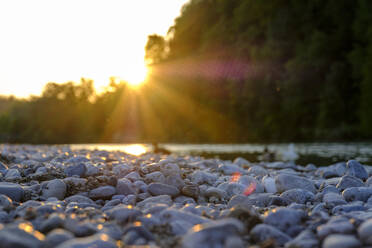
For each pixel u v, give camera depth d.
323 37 32.59
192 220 3.02
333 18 34.56
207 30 48.31
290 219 3.02
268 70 36.09
